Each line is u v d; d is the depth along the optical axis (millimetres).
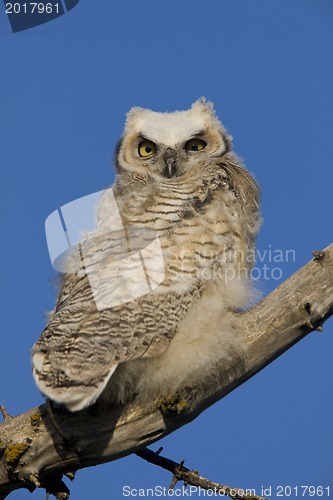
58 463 11070
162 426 11211
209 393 11516
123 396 11211
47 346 10898
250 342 11555
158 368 11289
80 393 10258
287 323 11602
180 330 11484
